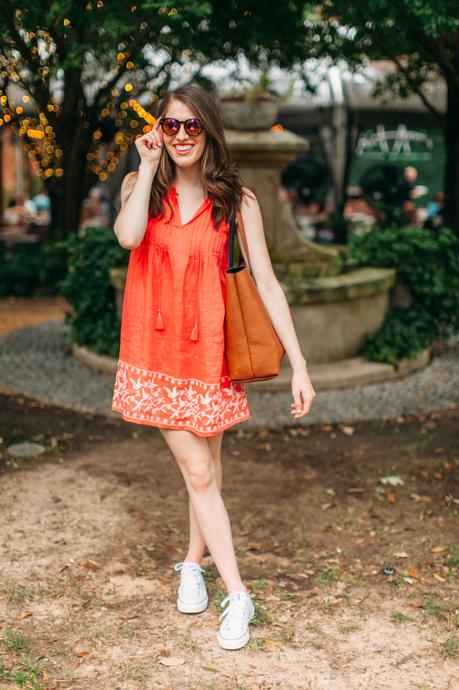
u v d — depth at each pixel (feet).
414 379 21.61
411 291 23.39
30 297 36.50
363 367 21.36
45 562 11.10
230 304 8.44
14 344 25.64
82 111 27.76
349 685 8.34
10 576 10.64
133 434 17.07
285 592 10.34
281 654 8.91
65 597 10.14
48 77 17.33
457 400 19.65
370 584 10.60
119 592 10.32
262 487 14.20
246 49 20.79
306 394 8.73
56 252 37.01
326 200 53.01
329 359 21.77
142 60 18.45
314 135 48.67
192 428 8.73
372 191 54.49
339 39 20.92
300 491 14.02
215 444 9.42
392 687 8.30
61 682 8.30
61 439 16.60
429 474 14.80
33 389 20.22
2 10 14.89
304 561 11.27
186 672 8.55
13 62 17.62
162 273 8.55
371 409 18.84
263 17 19.36
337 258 24.22
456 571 10.94
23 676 8.27
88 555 11.35
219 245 8.52
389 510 13.15
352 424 17.93
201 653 8.92
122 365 8.89
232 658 8.82
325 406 19.03
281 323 8.77
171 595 10.26
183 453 8.92
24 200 81.51
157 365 8.73
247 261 8.85
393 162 57.26
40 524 12.37
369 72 42.19
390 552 11.57
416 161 57.00
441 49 20.06
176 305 8.51
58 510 12.94
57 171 34.22
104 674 8.48
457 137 25.68
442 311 23.16
